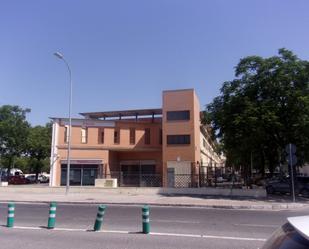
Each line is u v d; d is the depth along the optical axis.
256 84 28.84
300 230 2.91
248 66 29.72
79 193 31.52
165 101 44.72
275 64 28.58
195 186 34.09
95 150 45.62
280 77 27.70
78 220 14.37
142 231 11.42
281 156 32.66
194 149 42.94
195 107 44.88
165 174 42.12
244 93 29.47
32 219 14.65
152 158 48.59
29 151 63.25
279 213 17.73
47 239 10.05
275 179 33.31
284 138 28.69
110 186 36.56
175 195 29.00
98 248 8.91
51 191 32.91
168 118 44.34
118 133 47.12
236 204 21.42
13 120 53.94
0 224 13.02
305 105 26.61
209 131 32.31
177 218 15.22
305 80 27.95
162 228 12.25
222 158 96.19
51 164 44.34
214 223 13.63
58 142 44.88
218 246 9.19
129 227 12.39
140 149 47.44
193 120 43.56
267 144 30.73
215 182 34.06
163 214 16.83
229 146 30.64
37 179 65.31
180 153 43.22
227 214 16.97
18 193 31.52
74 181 44.56
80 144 45.38
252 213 17.61
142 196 27.88
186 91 44.25
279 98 28.22
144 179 40.72
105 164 45.44
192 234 10.98
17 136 53.94
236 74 30.27
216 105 30.95
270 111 27.20
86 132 46.00
